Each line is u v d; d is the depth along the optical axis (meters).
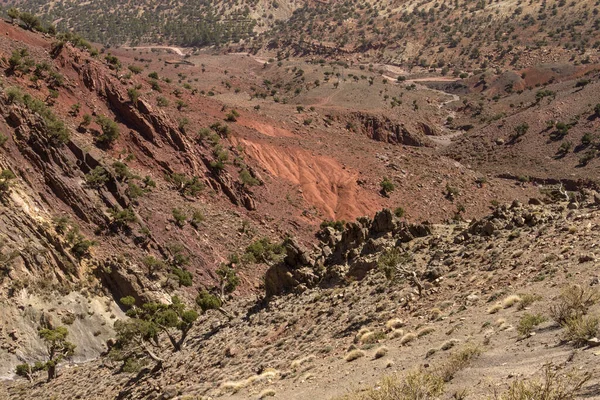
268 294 46.12
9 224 71.06
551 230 29.69
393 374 17.61
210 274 87.12
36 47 127.62
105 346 66.62
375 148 170.12
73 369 58.09
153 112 124.06
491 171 197.50
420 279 32.56
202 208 106.81
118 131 112.88
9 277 65.94
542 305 18.75
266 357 32.00
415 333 22.81
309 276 43.19
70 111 115.12
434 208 141.12
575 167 187.38
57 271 71.06
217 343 41.44
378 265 34.66
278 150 147.25
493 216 36.56
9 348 60.66
